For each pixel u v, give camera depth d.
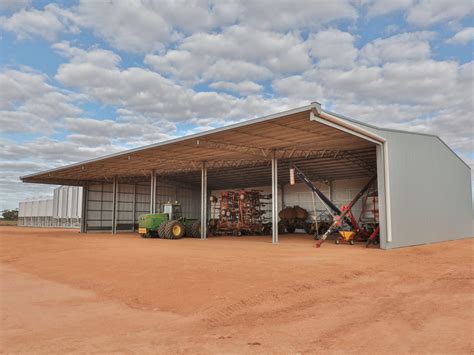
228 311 6.24
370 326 5.41
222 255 12.23
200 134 14.88
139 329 5.49
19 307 6.82
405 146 16.31
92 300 7.34
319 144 16.62
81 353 4.47
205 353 4.41
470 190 22.61
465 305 6.53
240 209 23.09
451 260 11.64
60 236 23.52
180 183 32.72
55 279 9.53
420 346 4.60
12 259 13.18
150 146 17.45
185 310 6.44
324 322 5.63
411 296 7.19
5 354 4.48
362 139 15.37
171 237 20.67
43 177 27.73
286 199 28.64
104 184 30.33
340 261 10.98
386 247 14.46
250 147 17.50
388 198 14.73
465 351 4.42
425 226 17.19
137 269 9.73
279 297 7.04
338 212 18.02
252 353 4.40
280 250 14.02
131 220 30.95
